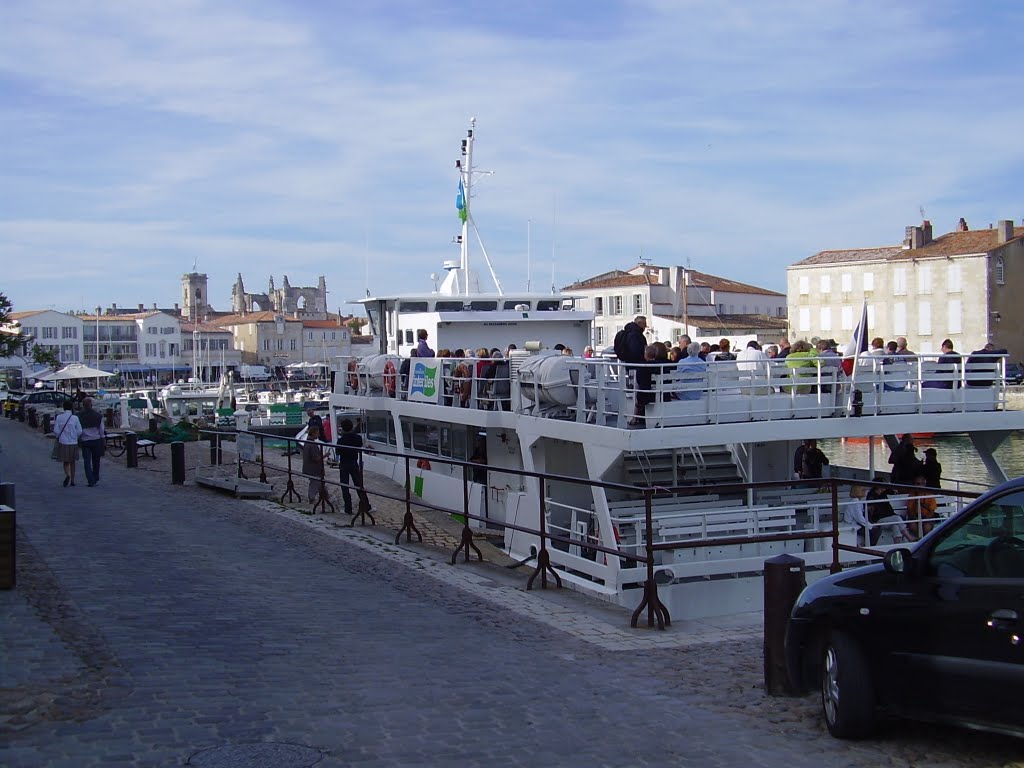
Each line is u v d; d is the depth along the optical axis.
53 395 71.31
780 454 17.08
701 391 14.66
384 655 9.31
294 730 6.93
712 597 13.73
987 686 6.01
